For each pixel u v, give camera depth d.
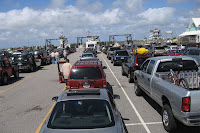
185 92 4.63
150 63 7.55
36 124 6.50
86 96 4.35
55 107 4.13
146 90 7.66
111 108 4.09
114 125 3.69
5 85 13.63
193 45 36.25
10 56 29.84
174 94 5.00
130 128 5.90
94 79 7.91
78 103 4.14
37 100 9.39
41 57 25.41
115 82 12.99
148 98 9.05
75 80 7.89
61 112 3.98
